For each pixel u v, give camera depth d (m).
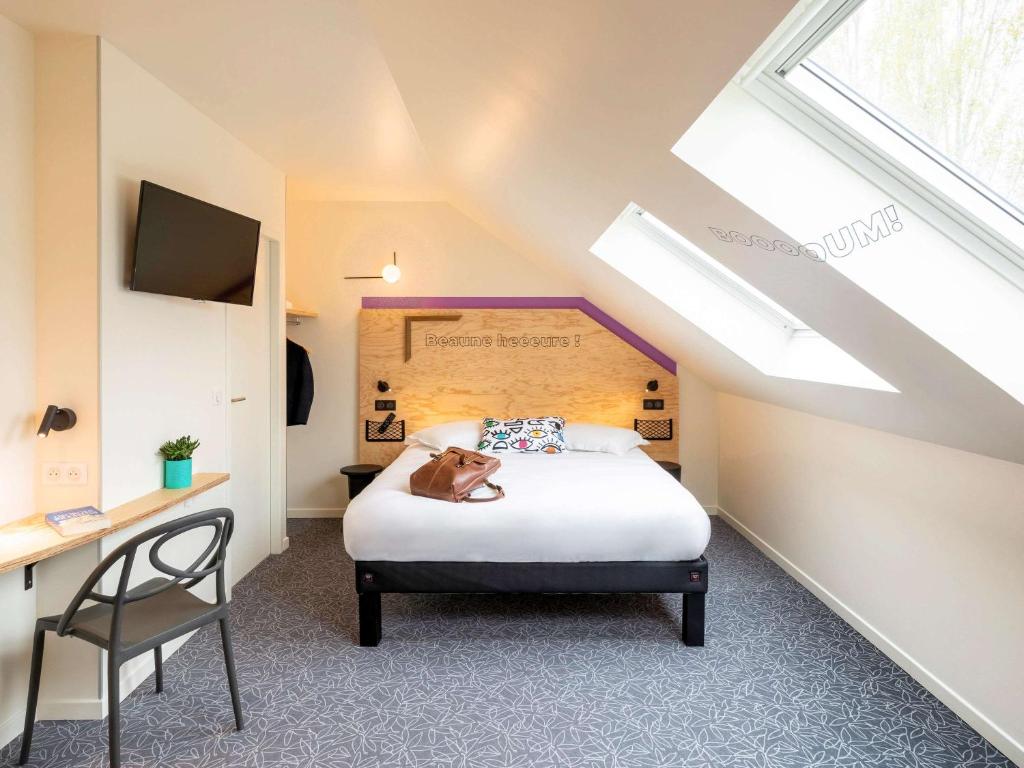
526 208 3.20
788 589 3.34
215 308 3.05
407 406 4.86
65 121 2.18
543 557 2.67
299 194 4.61
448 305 4.87
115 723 1.75
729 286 3.06
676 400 4.90
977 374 1.57
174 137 2.70
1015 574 1.93
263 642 2.74
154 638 1.87
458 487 2.80
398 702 2.26
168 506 2.35
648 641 2.74
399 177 4.09
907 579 2.46
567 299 4.87
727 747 2.00
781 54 1.35
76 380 2.19
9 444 2.09
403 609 3.11
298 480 4.90
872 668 2.49
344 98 2.78
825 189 1.55
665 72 1.29
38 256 2.18
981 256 1.52
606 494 2.90
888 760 1.92
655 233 3.03
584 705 2.24
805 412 3.34
